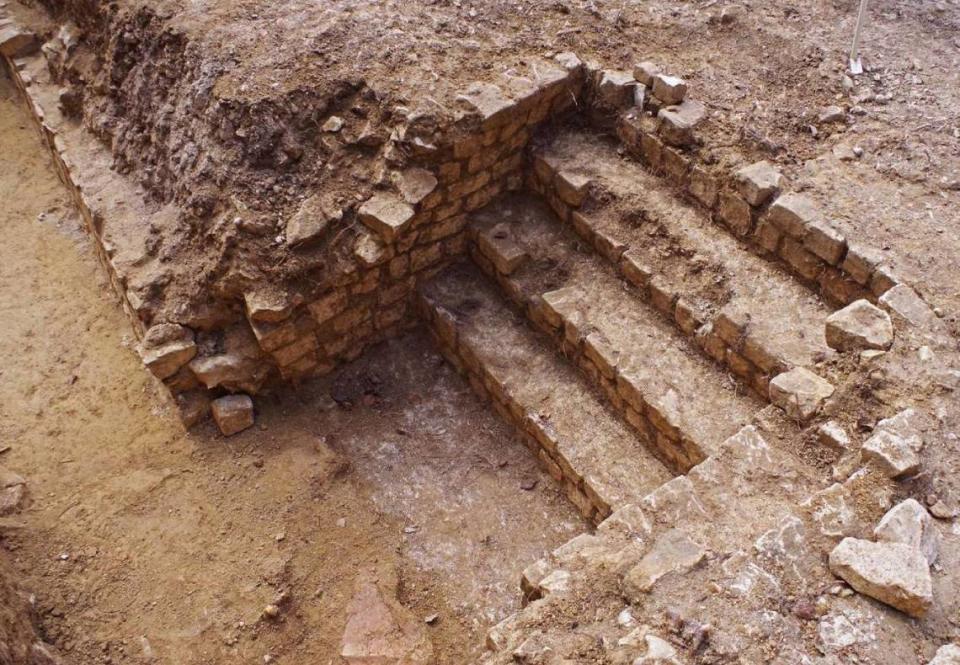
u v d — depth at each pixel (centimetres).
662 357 444
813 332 411
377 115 484
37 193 678
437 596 420
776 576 300
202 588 408
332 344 509
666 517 341
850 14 611
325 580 416
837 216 428
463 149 480
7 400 507
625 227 485
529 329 505
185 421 481
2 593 364
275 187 470
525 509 459
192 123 505
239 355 475
